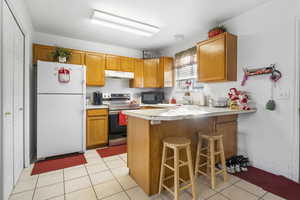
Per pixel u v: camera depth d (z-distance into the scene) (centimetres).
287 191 172
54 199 159
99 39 359
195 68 348
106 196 165
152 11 240
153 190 168
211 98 294
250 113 236
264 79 220
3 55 141
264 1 214
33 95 283
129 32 318
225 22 271
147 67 418
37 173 211
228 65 242
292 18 192
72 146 276
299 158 190
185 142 156
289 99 195
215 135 185
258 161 227
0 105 138
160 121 161
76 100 279
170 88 426
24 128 226
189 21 271
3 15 143
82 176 204
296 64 189
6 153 152
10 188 166
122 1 214
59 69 263
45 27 296
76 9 234
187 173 197
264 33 219
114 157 267
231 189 176
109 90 401
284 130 200
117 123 341
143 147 174
